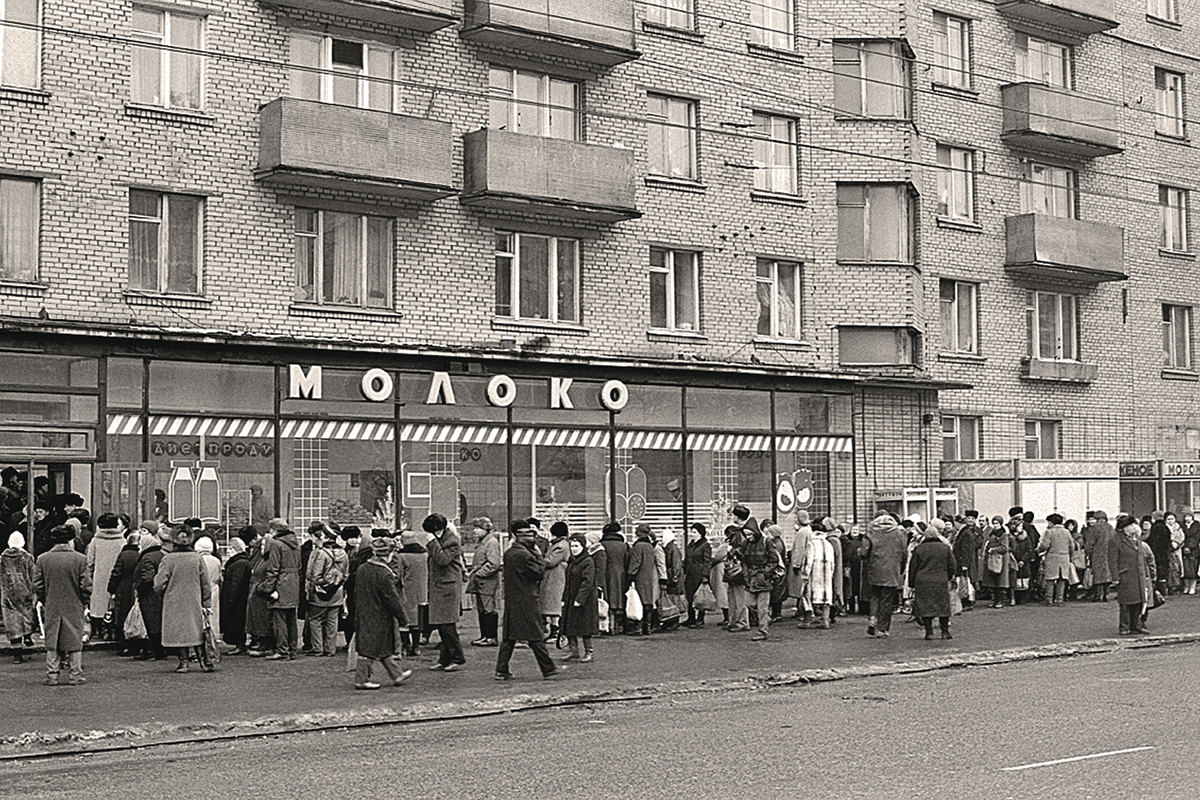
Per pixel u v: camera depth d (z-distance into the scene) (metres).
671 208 31.62
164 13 25.66
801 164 33.72
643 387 30.44
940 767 11.55
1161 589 32.22
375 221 27.84
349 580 20.47
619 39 30.23
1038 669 19.70
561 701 16.52
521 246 29.62
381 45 28.00
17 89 23.91
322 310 26.84
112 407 24.08
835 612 26.86
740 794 10.51
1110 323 39.88
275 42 26.72
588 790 10.81
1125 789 10.50
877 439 34.06
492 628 22.38
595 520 29.47
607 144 30.70
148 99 25.44
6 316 23.42
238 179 26.08
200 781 11.62
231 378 25.36
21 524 23.17
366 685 17.20
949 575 23.09
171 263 25.52
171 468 24.50
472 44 29.16
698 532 25.55
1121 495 34.66
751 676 18.41
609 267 30.66
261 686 17.50
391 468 27.02
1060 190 39.19
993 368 37.00
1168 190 42.00
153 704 15.96
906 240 34.00
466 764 12.20
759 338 32.66
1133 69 41.00
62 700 16.28
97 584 20.98
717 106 32.50
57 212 24.17
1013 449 37.31
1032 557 30.56
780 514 32.19
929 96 36.09
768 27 33.69
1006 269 37.34
